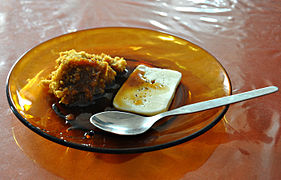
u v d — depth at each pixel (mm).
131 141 281
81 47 388
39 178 269
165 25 495
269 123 325
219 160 286
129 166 278
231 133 312
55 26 486
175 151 292
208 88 337
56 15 513
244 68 403
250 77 388
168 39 397
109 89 348
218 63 350
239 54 429
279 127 320
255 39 463
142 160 283
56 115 310
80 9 532
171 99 334
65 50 380
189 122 294
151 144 276
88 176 270
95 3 548
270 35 472
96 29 401
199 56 371
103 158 283
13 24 483
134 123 302
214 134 310
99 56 367
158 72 364
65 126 299
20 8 525
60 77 329
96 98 336
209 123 282
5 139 300
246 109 341
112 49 392
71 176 270
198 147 297
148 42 400
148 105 326
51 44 375
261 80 383
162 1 560
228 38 465
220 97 320
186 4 554
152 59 384
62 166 277
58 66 348
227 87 324
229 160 287
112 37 401
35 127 275
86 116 313
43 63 357
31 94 321
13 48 429
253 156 291
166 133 288
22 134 305
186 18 514
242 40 459
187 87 347
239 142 303
